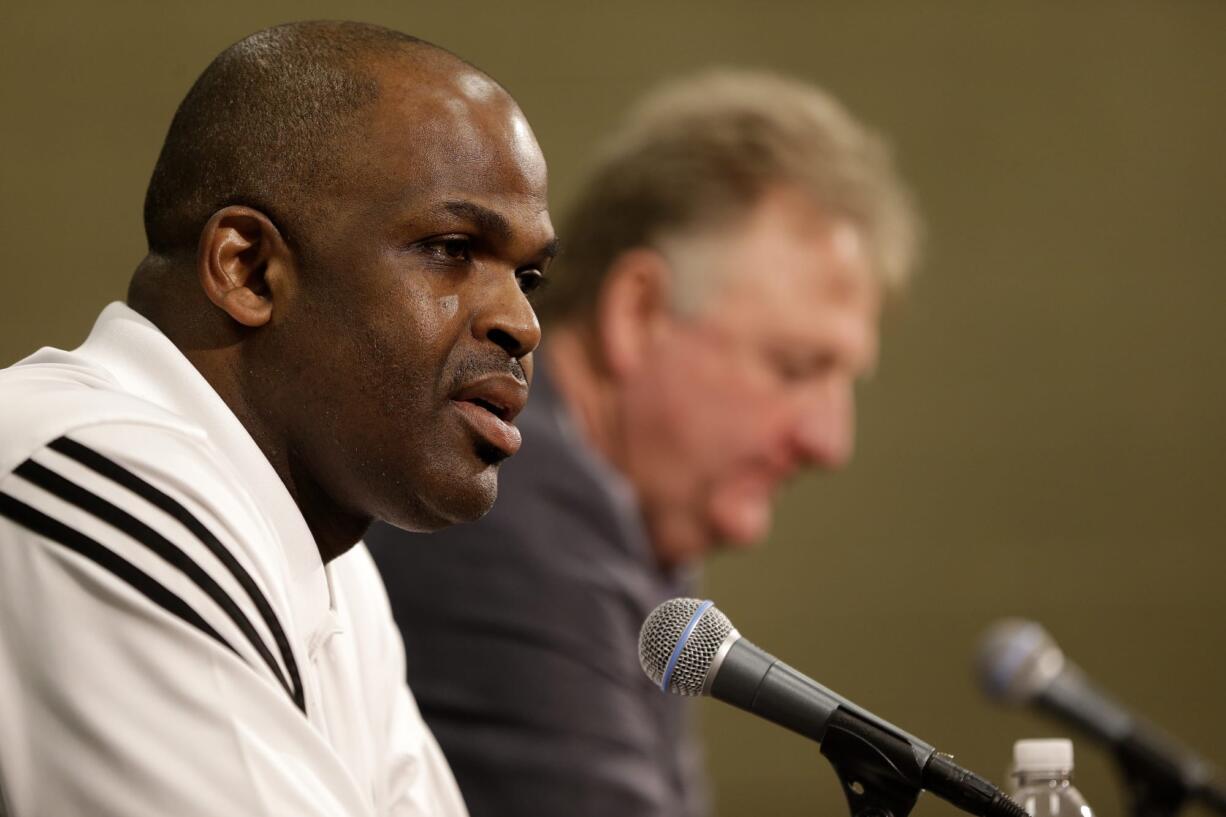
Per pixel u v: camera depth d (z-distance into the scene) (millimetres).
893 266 11750
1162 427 17875
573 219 11180
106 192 16016
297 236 4871
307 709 4695
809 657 17234
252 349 4949
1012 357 17812
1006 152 17953
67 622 4273
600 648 8891
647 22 17297
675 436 10930
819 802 16500
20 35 15961
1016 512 17641
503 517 8898
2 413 4555
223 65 5102
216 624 4402
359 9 16625
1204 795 8445
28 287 15852
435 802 6199
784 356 10977
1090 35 18078
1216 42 18188
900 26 17844
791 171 10977
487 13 17016
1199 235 18062
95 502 4398
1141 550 17734
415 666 8719
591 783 8664
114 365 4969
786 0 17594
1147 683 17609
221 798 4184
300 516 4969
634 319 10930
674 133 11062
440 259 4906
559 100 17109
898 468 17578
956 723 17266
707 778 16453
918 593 17438
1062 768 5684
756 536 11234
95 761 4172
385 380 4855
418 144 4883
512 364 4961
